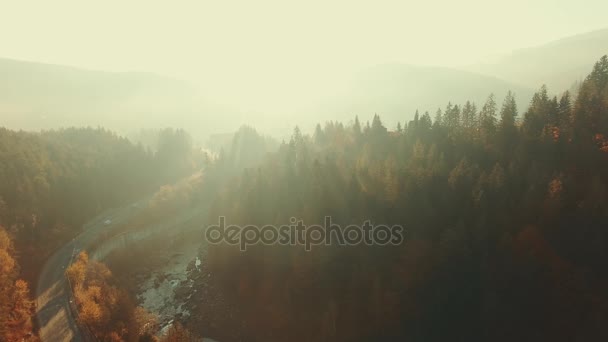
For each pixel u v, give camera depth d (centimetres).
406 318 6894
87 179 12719
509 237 6419
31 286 8069
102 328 6606
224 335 8175
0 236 8088
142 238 11506
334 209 8162
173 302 9194
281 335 7844
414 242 6956
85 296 7206
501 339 6078
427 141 10625
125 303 7688
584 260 6084
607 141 7944
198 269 10425
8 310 6525
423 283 6838
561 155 8088
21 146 11706
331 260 7644
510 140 9262
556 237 6331
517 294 6103
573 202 6631
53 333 6538
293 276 7944
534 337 5869
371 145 11569
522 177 7512
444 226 7300
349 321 7244
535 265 6069
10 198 9838
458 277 6606
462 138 10131
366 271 7288
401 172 8650
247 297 8688
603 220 6034
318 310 7688
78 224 11238
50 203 10825
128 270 10088
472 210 7144
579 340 5503
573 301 5747
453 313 6588
